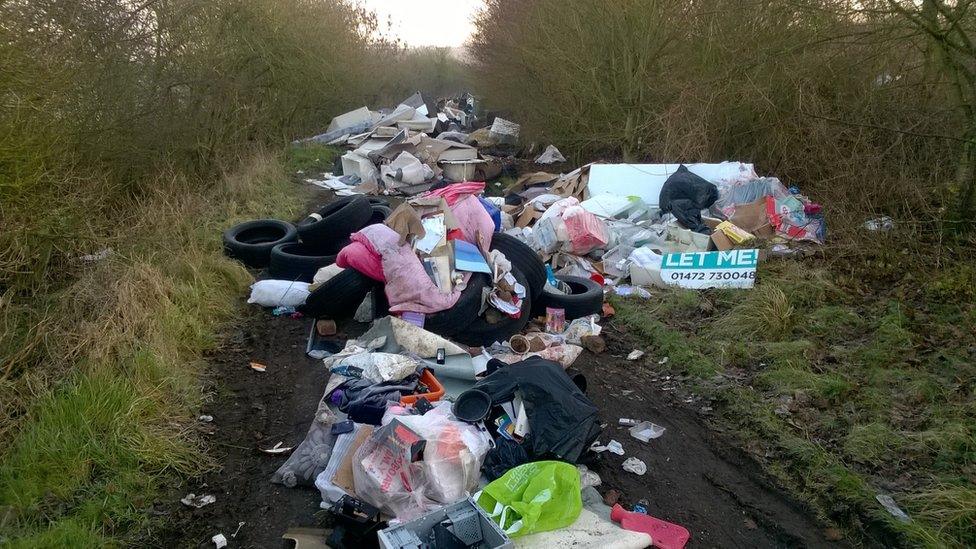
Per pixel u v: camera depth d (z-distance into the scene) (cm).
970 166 708
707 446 448
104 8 774
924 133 792
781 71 924
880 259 680
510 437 392
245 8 1212
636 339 603
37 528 344
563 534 336
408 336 493
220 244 763
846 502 385
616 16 1148
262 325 610
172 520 365
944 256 661
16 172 510
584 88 1243
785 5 866
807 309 615
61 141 615
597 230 756
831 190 823
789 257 726
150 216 728
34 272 533
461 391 458
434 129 1677
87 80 710
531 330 599
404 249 539
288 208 999
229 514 370
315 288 595
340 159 1331
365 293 569
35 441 387
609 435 452
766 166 965
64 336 482
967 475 394
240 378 518
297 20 1484
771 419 462
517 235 796
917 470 406
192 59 995
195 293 604
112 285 542
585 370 540
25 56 561
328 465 381
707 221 812
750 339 572
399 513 342
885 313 589
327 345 555
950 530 359
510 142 1683
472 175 1285
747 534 368
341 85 1741
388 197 1138
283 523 362
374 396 420
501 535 303
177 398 468
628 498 389
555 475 355
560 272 721
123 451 396
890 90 856
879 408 462
